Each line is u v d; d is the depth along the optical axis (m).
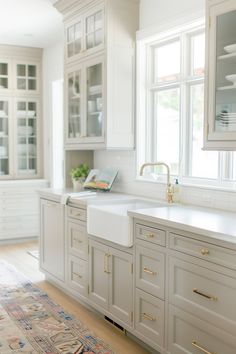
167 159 3.99
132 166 4.17
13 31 5.47
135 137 4.10
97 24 4.04
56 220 4.22
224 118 2.67
